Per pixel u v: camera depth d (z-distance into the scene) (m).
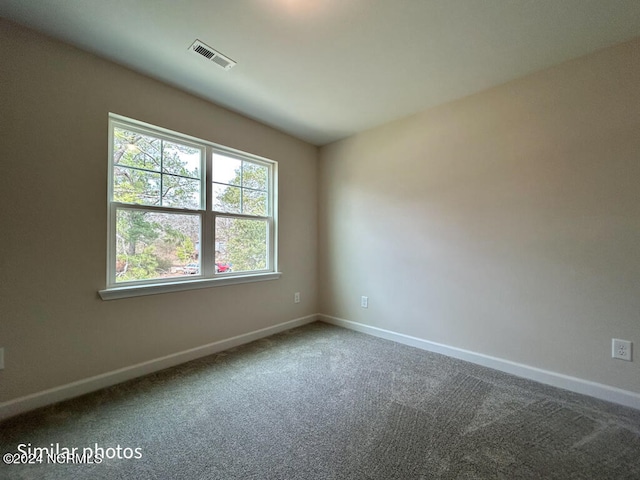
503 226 2.15
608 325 1.76
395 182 2.81
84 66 1.80
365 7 1.44
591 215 1.81
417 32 1.62
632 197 1.68
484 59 1.87
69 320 1.75
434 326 2.53
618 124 1.72
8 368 1.55
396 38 1.67
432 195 2.54
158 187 2.21
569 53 1.80
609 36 1.65
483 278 2.25
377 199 2.95
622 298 1.72
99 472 1.18
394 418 1.55
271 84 2.16
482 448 1.33
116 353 1.93
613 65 1.73
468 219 2.33
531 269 2.03
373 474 1.17
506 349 2.14
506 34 1.63
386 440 1.38
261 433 1.42
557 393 1.83
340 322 3.29
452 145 2.41
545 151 1.97
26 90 1.60
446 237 2.46
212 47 1.76
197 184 2.45
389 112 2.63
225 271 2.64
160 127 2.13
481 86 2.19
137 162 2.10
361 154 3.09
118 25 1.58
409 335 2.70
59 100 1.71
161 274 2.22
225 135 2.55
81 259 1.79
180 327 2.27
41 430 1.44
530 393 1.82
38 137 1.64
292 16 1.50
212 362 2.28
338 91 2.27
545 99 1.96
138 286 2.02
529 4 1.42
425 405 1.68
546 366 1.97
